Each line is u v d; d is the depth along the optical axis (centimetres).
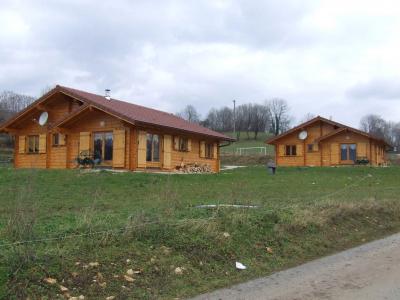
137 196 1433
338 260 852
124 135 2433
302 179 2394
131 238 761
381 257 871
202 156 3039
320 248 938
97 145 2573
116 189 1631
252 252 839
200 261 756
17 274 583
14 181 1788
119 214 964
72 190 1558
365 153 3884
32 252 623
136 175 2028
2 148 4962
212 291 659
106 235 741
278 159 4312
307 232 998
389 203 1424
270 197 1487
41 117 2816
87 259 669
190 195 1475
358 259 858
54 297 573
